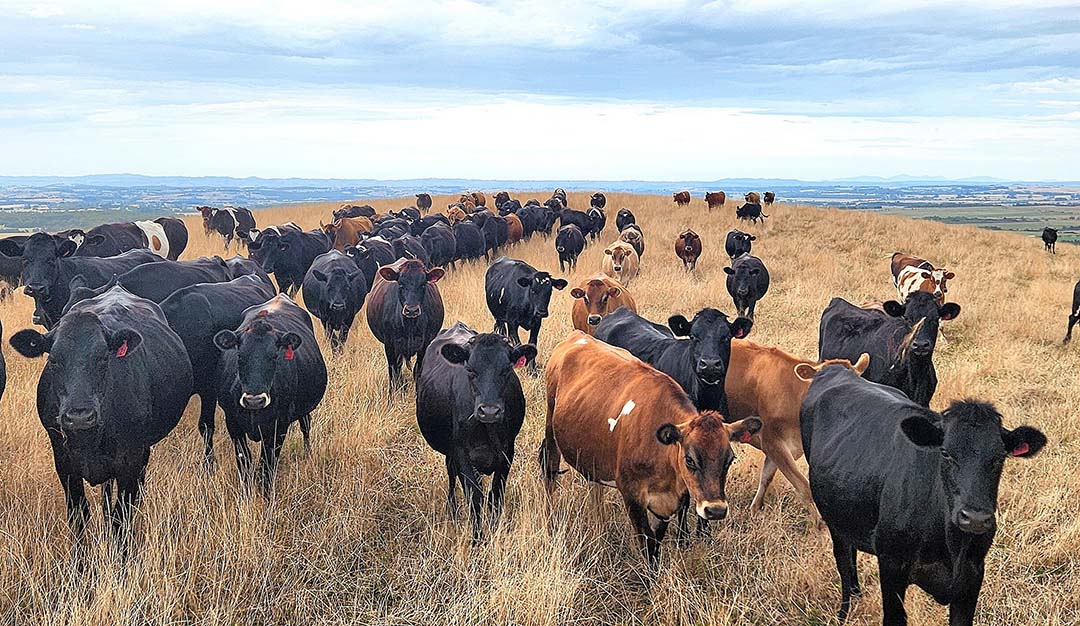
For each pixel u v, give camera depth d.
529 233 29.81
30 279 11.60
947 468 4.53
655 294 18.08
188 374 7.95
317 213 37.59
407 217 27.86
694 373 7.79
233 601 5.72
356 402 9.71
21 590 5.77
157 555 5.86
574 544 6.51
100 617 5.34
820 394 6.07
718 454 5.49
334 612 5.86
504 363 6.86
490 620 5.59
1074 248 28.80
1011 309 16.41
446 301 16.36
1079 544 6.55
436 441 7.53
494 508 6.98
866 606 5.74
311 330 9.43
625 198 45.22
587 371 7.32
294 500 7.30
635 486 6.21
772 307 17.72
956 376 11.15
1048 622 5.57
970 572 4.70
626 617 5.87
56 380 6.23
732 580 6.24
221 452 8.48
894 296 18.62
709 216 35.22
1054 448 8.80
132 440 6.73
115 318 7.37
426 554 6.55
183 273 11.06
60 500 7.01
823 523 7.01
